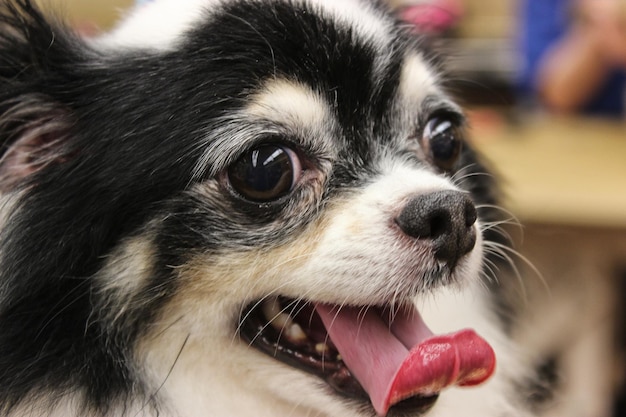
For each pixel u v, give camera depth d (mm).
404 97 240
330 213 220
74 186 222
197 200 217
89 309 221
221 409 230
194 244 217
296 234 219
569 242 392
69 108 231
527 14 619
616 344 454
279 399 234
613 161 458
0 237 224
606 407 440
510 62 599
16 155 231
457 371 211
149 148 218
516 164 446
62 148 228
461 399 260
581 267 399
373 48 230
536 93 625
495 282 286
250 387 232
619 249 394
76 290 220
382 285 214
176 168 216
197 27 228
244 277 218
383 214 217
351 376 223
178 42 228
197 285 219
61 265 219
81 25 270
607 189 393
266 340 227
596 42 583
